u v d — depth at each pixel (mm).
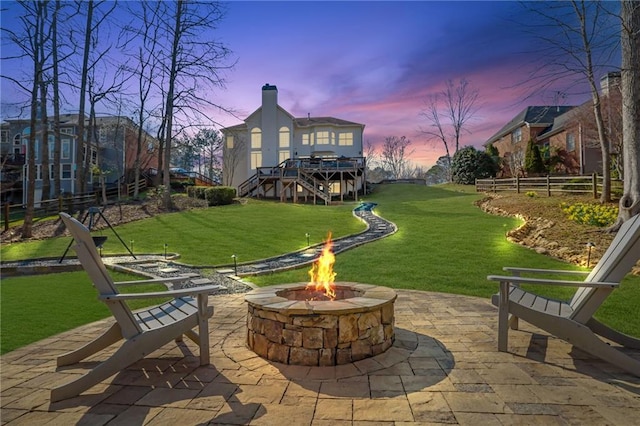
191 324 3246
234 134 31500
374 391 2664
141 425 2252
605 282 3104
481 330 4172
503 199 16938
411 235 11648
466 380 2840
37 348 3797
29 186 14062
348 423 2229
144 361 3355
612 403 2457
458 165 28297
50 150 29406
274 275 8117
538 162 24797
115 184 30016
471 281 6898
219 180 45250
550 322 3229
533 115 29344
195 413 2389
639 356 3391
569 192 15961
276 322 3326
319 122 30422
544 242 9438
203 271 8547
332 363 3172
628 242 3018
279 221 15719
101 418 2350
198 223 15352
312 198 25609
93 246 2820
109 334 3363
